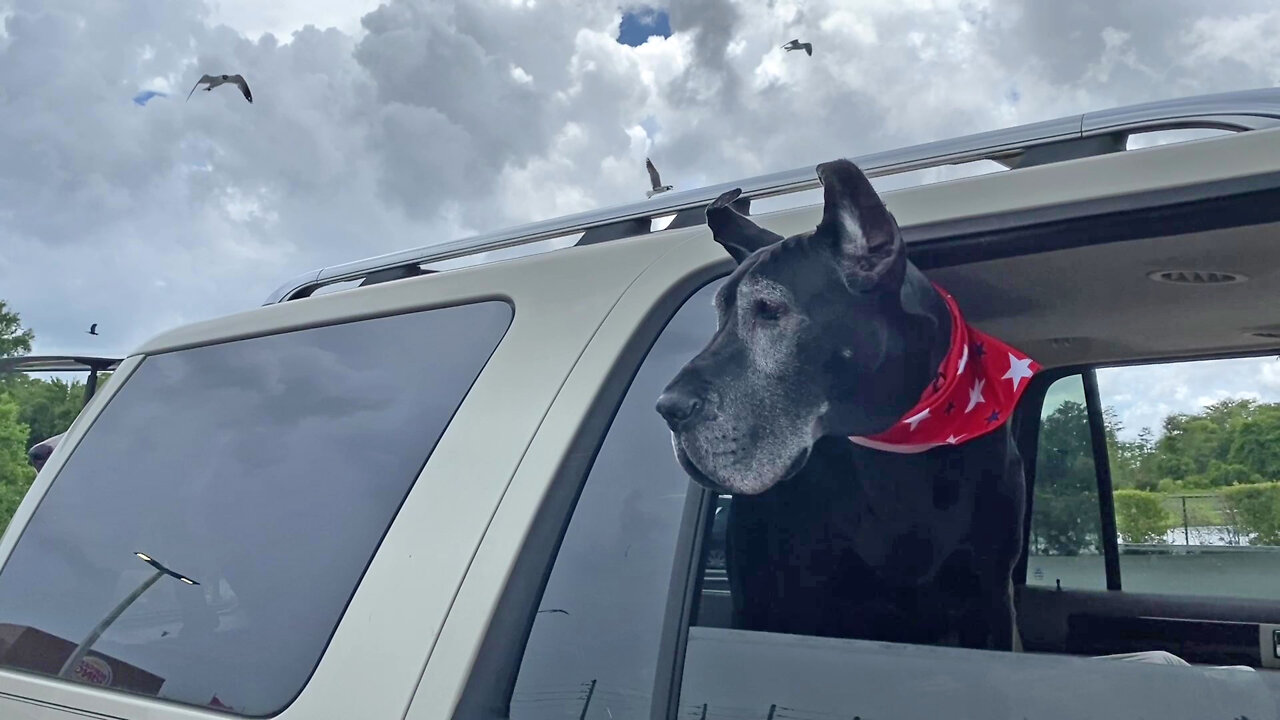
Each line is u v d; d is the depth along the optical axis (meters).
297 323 1.45
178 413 1.50
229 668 1.21
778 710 0.91
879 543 1.12
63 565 1.50
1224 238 1.10
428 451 1.18
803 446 1.10
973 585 1.25
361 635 1.10
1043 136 1.29
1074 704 0.83
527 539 1.05
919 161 1.38
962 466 1.23
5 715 1.44
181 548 1.37
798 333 1.11
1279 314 1.48
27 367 2.26
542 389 1.13
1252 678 0.80
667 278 1.14
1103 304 1.44
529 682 1.00
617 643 0.99
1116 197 0.99
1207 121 1.17
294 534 1.25
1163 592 1.74
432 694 1.01
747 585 1.04
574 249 1.25
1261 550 1.66
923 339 1.12
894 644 0.91
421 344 1.29
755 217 1.20
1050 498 1.82
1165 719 0.81
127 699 1.29
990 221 1.04
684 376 1.09
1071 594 1.80
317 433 1.31
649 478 1.06
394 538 1.14
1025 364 1.24
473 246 1.72
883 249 1.08
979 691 0.86
